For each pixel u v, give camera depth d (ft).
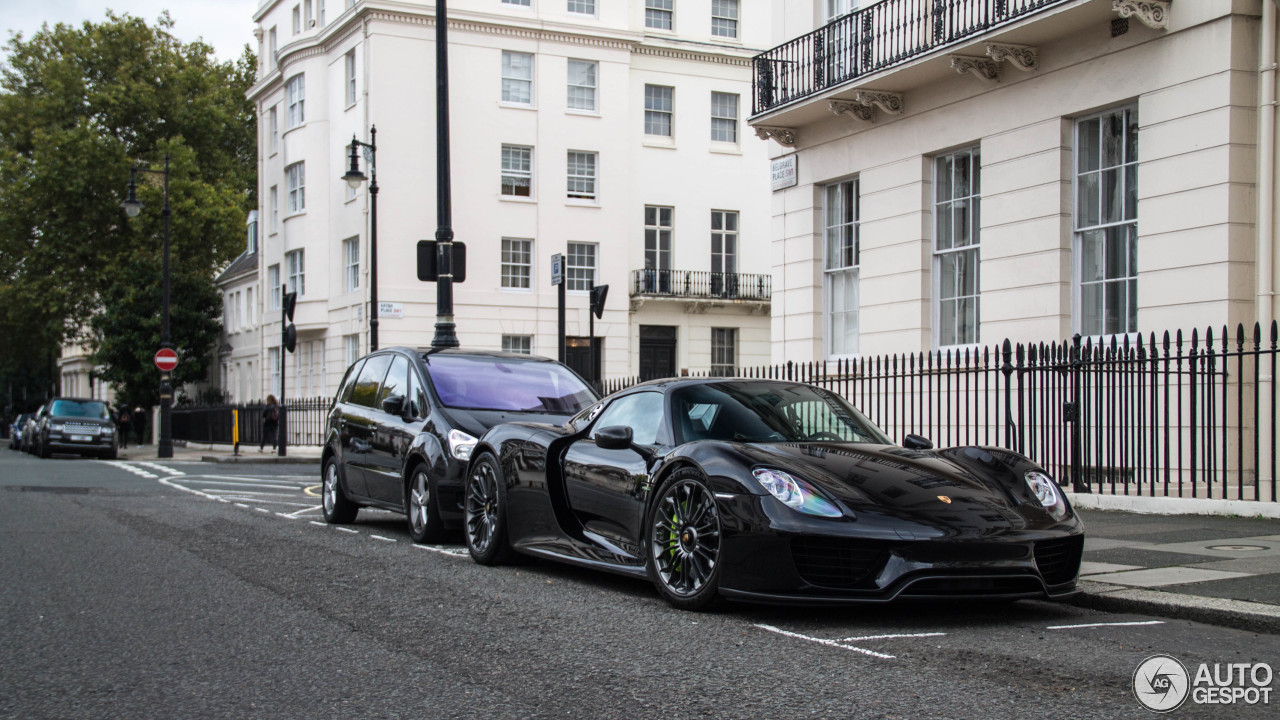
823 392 24.86
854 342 54.29
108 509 40.75
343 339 115.55
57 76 156.46
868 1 52.42
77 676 15.64
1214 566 22.77
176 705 14.10
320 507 42.27
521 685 14.84
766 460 19.48
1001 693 14.28
